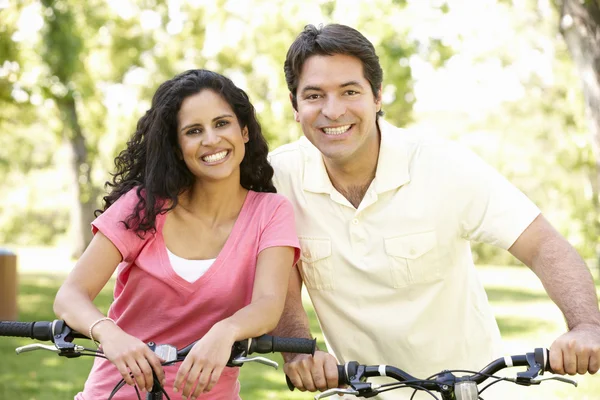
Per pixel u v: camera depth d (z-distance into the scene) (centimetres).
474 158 367
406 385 291
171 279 336
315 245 371
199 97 344
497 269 3164
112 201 364
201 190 350
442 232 362
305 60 353
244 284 342
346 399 378
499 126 4097
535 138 3862
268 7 2164
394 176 362
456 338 372
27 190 5031
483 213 356
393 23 1638
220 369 291
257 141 364
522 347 1180
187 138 343
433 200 360
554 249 341
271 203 352
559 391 909
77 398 350
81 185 3173
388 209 363
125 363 292
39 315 1538
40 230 5244
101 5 2736
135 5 2869
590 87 1270
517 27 2761
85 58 2614
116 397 338
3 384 936
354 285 369
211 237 346
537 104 3784
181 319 339
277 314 323
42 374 1006
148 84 2962
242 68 2667
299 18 2081
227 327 299
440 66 1788
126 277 352
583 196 2725
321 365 306
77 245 3241
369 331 370
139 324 345
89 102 2909
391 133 369
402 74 1730
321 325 385
